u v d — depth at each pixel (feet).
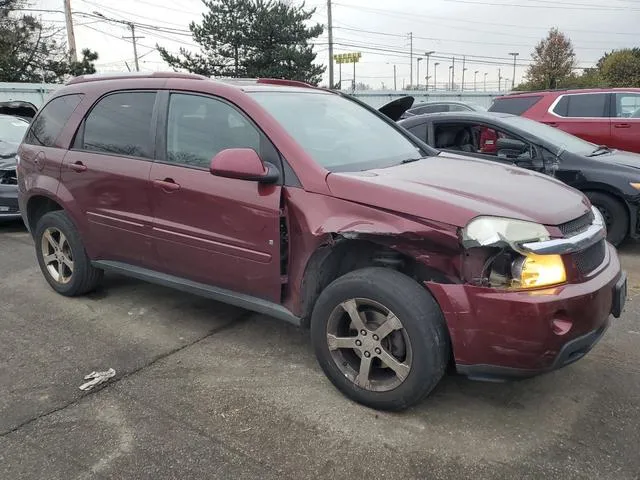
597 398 10.33
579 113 30.66
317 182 10.13
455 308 8.84
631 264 18.75
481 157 20.71
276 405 10.16
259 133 11.02
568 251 8.73
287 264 10.65
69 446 9.00
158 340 12.93
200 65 108.06
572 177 19.72
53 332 13.41
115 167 13.10
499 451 8.82
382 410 9.87
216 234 11.37
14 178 23.12
